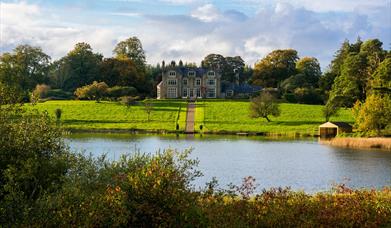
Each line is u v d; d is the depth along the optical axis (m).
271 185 43.50
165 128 114.44
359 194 22.16
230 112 137.88
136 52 197.25
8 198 15.66
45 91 159.50
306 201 20.33
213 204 18.59
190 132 111.19
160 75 196.38
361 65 133.75
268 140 95.62
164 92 182.50
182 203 16.78
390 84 104.88
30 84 160.00
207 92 185.12
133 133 108.25
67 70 179.00
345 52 174.38
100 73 179.38
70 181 18.02
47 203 15.87
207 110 140.00
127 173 18.50
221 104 150.75
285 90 171.12
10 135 18.17
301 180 46.91
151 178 16.70
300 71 198.12
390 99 97.62
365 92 131.38
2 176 17.30
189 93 185.25
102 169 19.61
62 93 163.62
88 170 19.34
